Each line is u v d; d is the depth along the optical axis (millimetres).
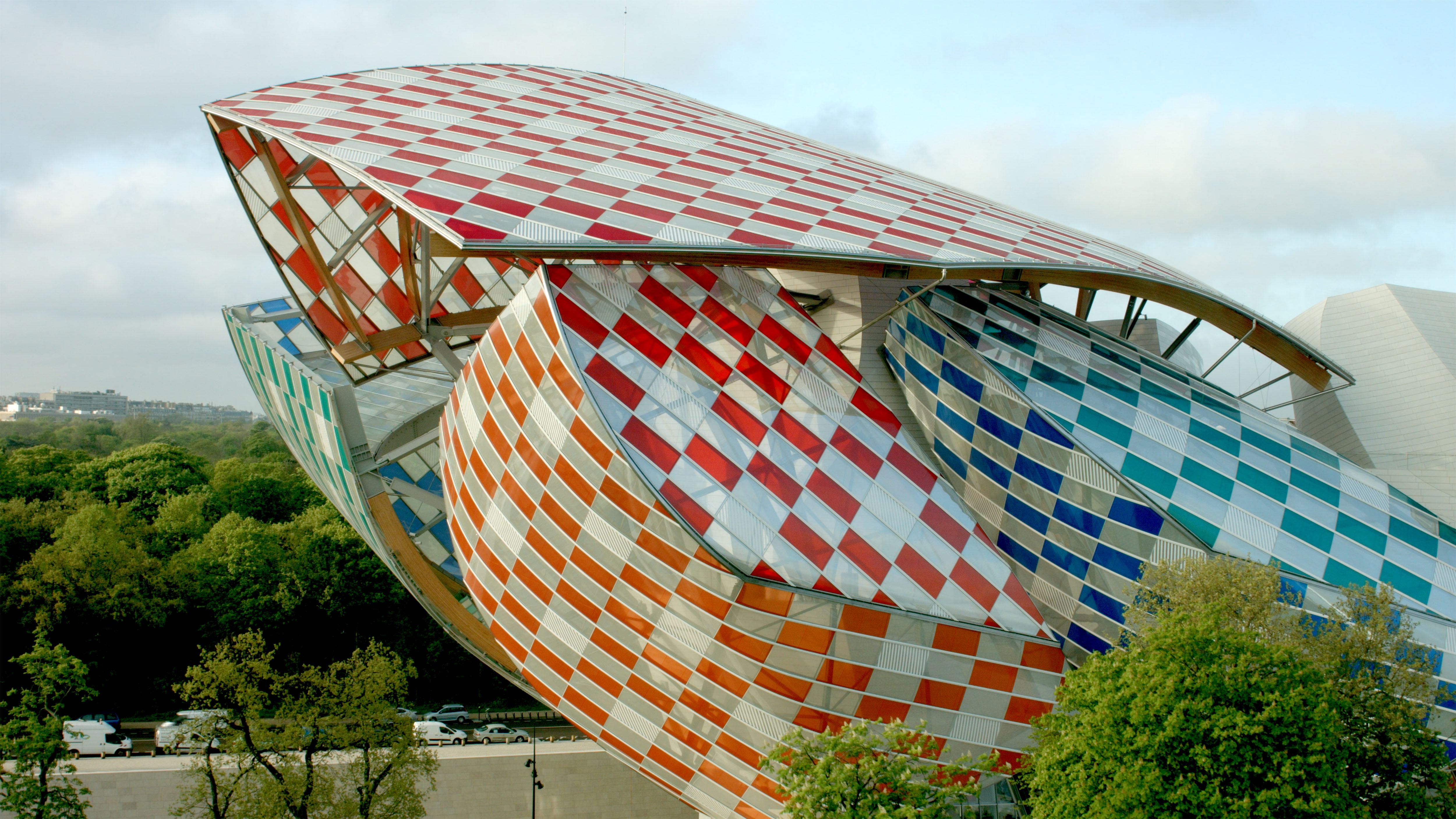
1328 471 32906
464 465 33625
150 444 98125
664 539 28000
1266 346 38312
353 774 40344
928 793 22375
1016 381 33219
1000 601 29766
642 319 29703
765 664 28656
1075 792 21031
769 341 30844
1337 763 19969
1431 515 32750
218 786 39750
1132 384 33844
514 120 39125
